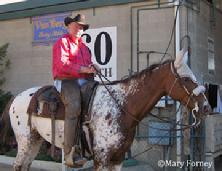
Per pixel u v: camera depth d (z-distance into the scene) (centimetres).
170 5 873
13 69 1115
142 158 877
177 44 856
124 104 509
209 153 831
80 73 538
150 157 870
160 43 885
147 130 867
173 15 871
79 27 547
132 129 509
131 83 517
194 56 892
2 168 875
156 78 504
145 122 873
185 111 776
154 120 862
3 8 1122
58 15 1032
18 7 1095
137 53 910
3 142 643
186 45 806
